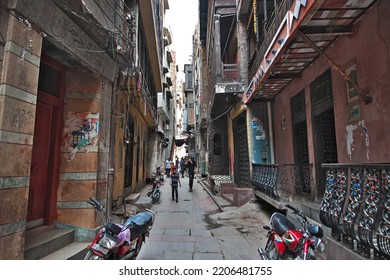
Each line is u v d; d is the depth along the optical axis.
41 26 3.52
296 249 2.84
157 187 10.69
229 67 11.05
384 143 3.74
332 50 5.04
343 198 3.02
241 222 6.77
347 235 2.91
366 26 4.02
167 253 4.56
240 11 9.76
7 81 2.99
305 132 6.96
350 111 4.55
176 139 39.50
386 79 3.67
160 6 14.96
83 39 4.49
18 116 3.12
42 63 4.43
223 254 4.53
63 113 4.92
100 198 4.98
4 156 2.91
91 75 5.05
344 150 4.75
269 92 8.23
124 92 7.94
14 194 3.02
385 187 2.36
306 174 6.38
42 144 4.51
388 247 2.30
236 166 11.77
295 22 4.07
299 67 6.30
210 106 12.94
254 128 9.35
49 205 4.56
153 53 12.20
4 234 2.86
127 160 9.57
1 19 3.09
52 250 3.93
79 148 4.85
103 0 5.03
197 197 11.45
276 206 6.05
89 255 2.90
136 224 3.45
